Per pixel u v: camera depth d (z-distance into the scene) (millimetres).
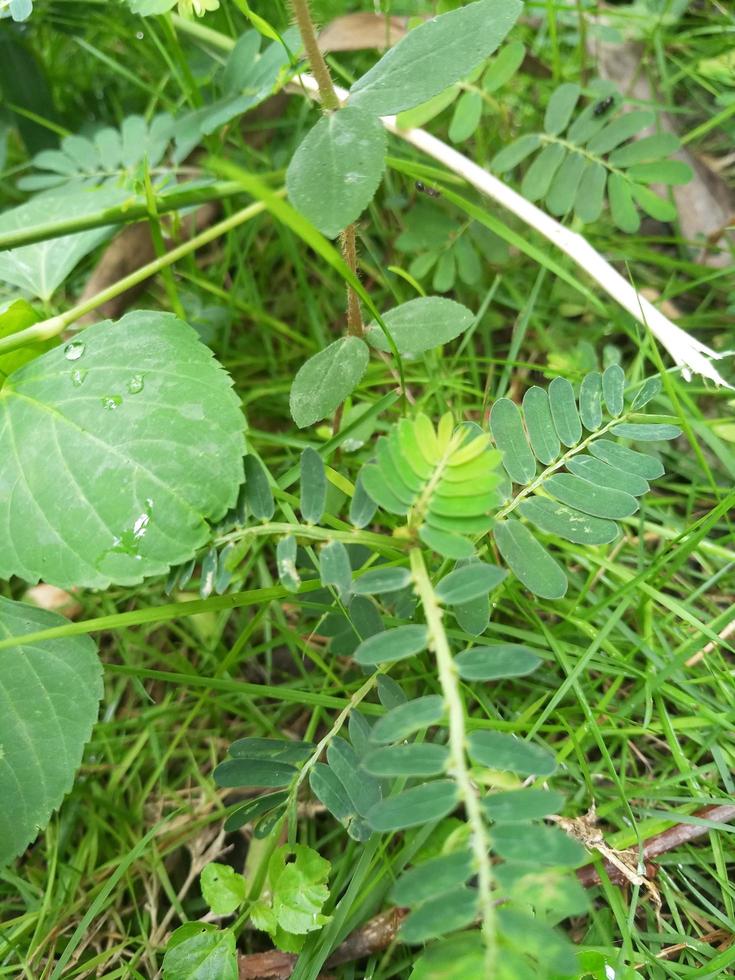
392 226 214
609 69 223
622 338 194
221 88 180
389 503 99
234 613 170
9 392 134
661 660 139
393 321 139
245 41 172
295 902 114
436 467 98
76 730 125
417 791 77
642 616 148
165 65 234
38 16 227
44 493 124
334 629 133
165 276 166
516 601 143
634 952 116
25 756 123
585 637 149
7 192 241
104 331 135
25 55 229
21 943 135
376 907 120
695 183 205
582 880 121
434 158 183
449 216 196
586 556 150
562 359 179
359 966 122
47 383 132
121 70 225
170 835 144
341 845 136
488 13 119
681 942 118
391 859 124
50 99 235
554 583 112
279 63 162
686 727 137
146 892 140
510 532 116
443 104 177
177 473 120
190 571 120
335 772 110
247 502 119
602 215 206
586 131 177
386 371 189
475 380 182
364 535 108
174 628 166
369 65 222
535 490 121
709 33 229
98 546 119
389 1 199
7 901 141
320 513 111
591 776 133
